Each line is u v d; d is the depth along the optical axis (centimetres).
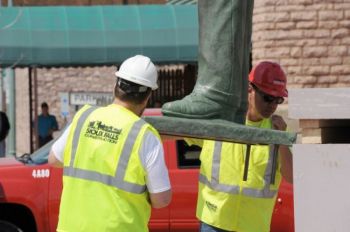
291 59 1577
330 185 432
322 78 1577
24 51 1709
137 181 518
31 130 2103
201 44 530
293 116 436
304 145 435
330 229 432
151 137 519
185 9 1780
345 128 500
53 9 1761
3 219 1046
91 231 521
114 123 527
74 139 537
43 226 1034
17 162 1063
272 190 625
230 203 625
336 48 1574
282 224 977
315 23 1576
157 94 2103
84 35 1736
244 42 538
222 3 522
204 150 638
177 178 1013
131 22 1756
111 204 519
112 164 520
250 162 620
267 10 1579
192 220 1010
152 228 1014
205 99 521
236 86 525
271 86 611
